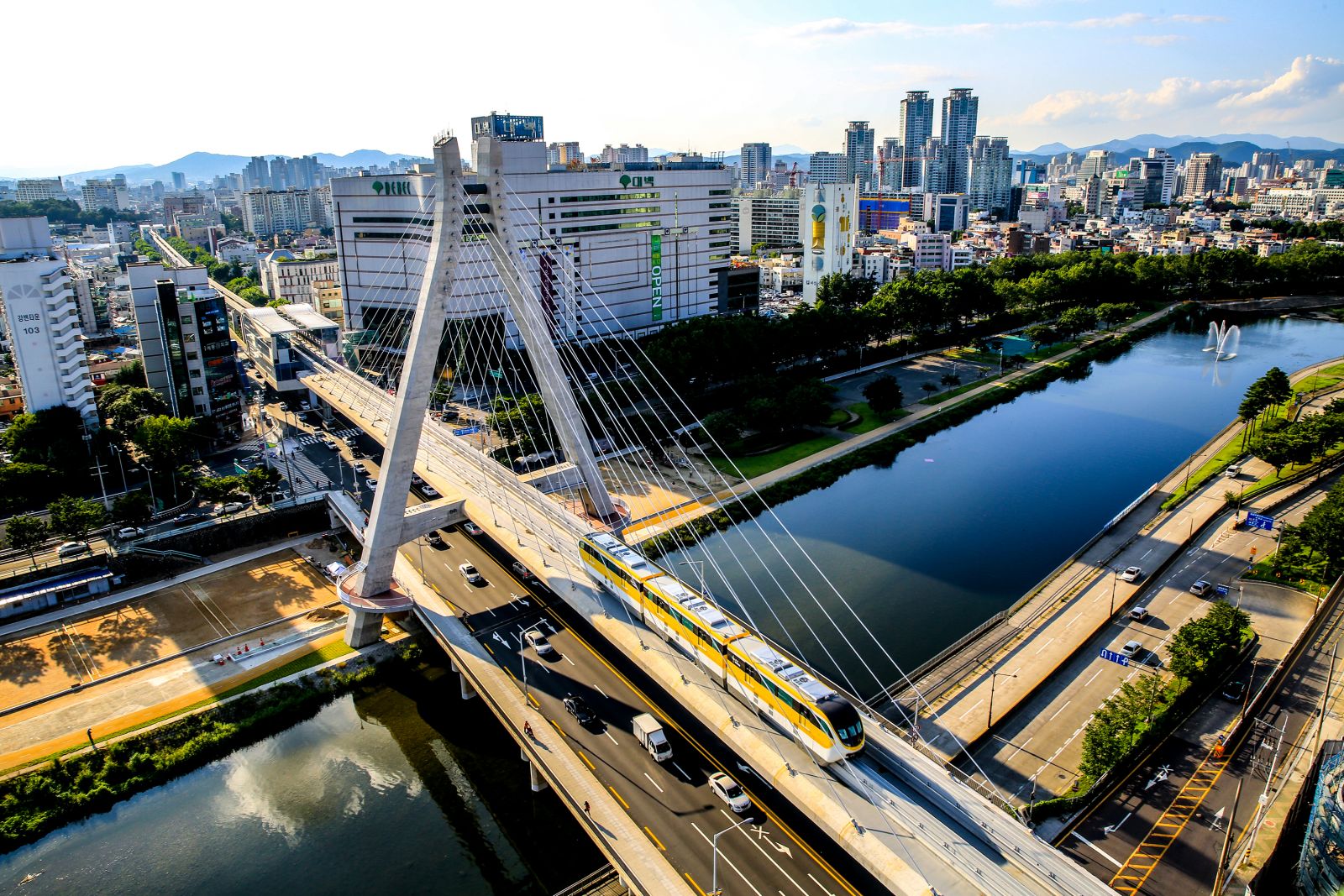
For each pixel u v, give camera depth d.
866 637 105.81
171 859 77.81
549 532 107.75
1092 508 146.62
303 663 103.94
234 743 92.44
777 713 69.06
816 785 63.69
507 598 108.19
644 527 134.88
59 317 157.25
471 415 187.25
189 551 131.00
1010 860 56.81
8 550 127.00
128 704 96.38
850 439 179.38
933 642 104.38
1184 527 133.12
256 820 82.25
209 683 100.12
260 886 74.44
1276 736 84.94
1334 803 62.41
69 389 160.38
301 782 87.00
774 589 118.25
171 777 88.38
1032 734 86.19
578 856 76.12
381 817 82.06
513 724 80.50
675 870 63.88
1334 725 86.00
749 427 184.38
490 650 94.94
